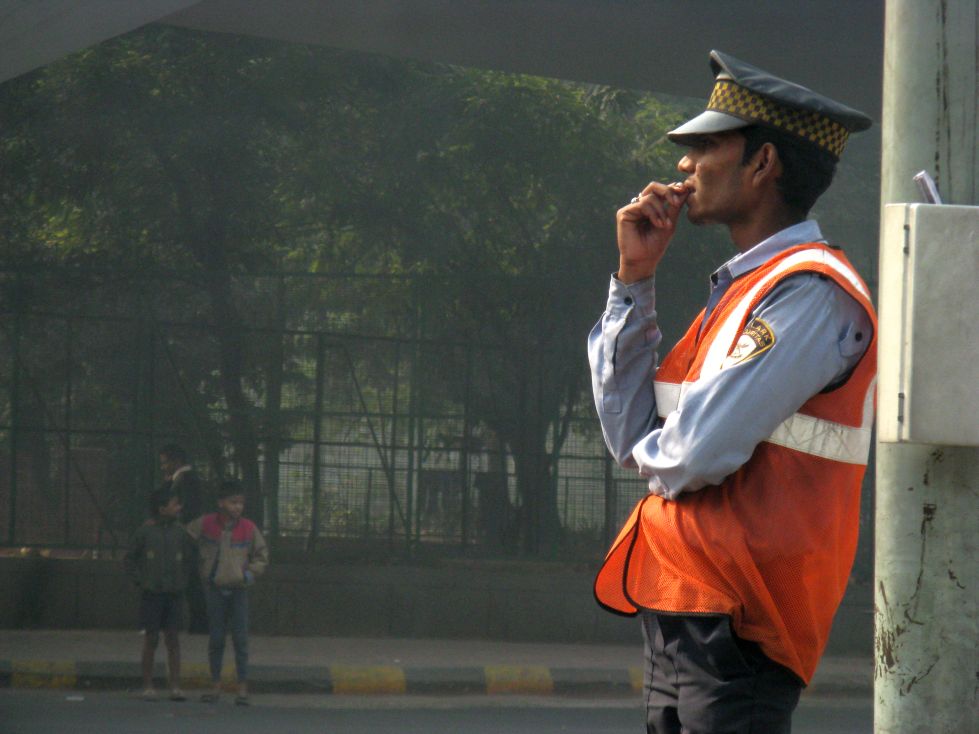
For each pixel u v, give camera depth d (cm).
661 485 595
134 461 3697
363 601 3541
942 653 605
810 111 607
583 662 3222
